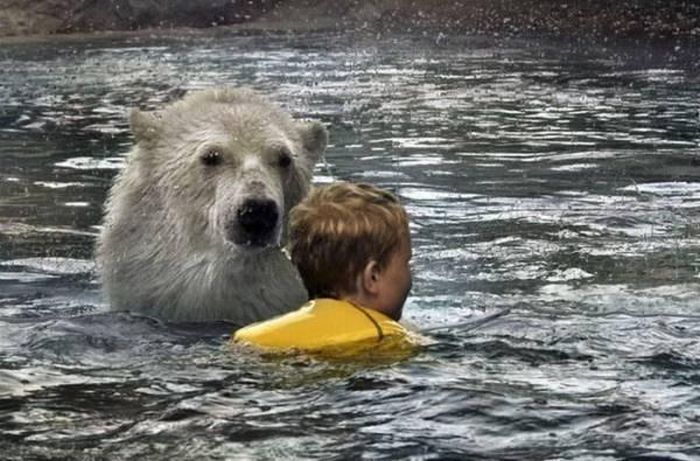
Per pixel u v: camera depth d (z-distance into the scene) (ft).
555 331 30.37
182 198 34.76
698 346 28.84
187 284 34.47
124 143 70.18
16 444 21.45
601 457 20.52
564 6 165.48
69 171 60.90
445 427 22.02
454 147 68.08
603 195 54.19
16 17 158.71
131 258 35.68
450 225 48.16
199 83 101.81
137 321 32.65
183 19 166.91
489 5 168.86
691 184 56.85
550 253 43.42
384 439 21.43
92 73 110.83
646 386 24.89
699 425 22.18
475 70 111.96
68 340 30.07
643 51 129.90
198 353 28.14
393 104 87.51
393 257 28.71
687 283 38.88
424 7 169.48
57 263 42.55
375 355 26.58
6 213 50.83
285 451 20.86
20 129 76.48
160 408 23.49
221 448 21.08
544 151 66.85
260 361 26.22
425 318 34.55
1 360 27.91
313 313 27.50
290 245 29.63
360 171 60.13
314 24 166.91
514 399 23.62
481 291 38.19
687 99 90.33
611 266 41.37
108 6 162.50
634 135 72.90
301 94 94.12
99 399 24.26
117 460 20.62
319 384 24.66
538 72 109.91
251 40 146.72
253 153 34.76
